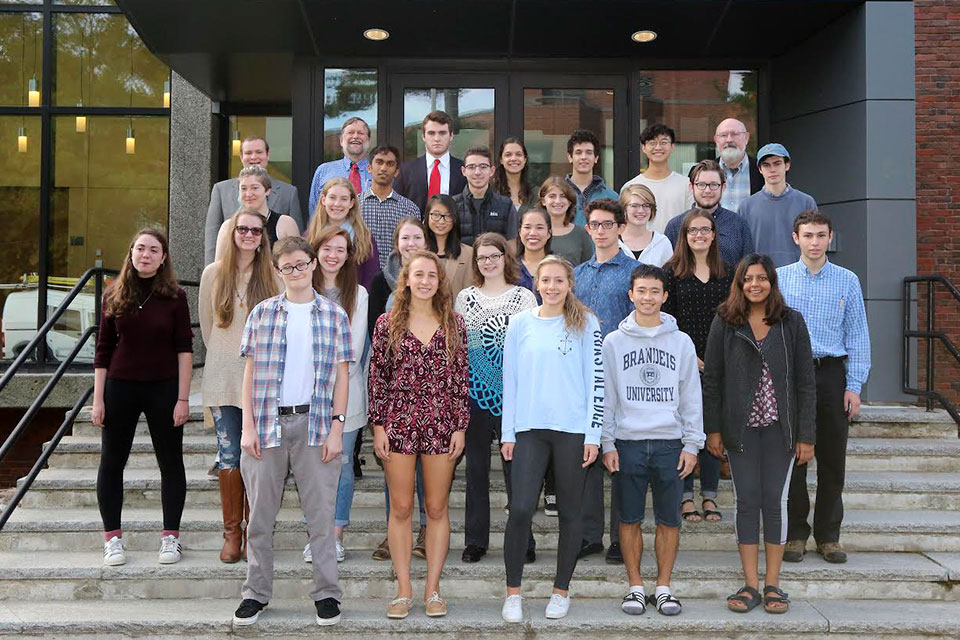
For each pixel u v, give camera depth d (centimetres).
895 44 708
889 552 503
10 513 495
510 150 599
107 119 970
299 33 751
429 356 424
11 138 962
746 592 443
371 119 810
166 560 468
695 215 503
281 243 423
